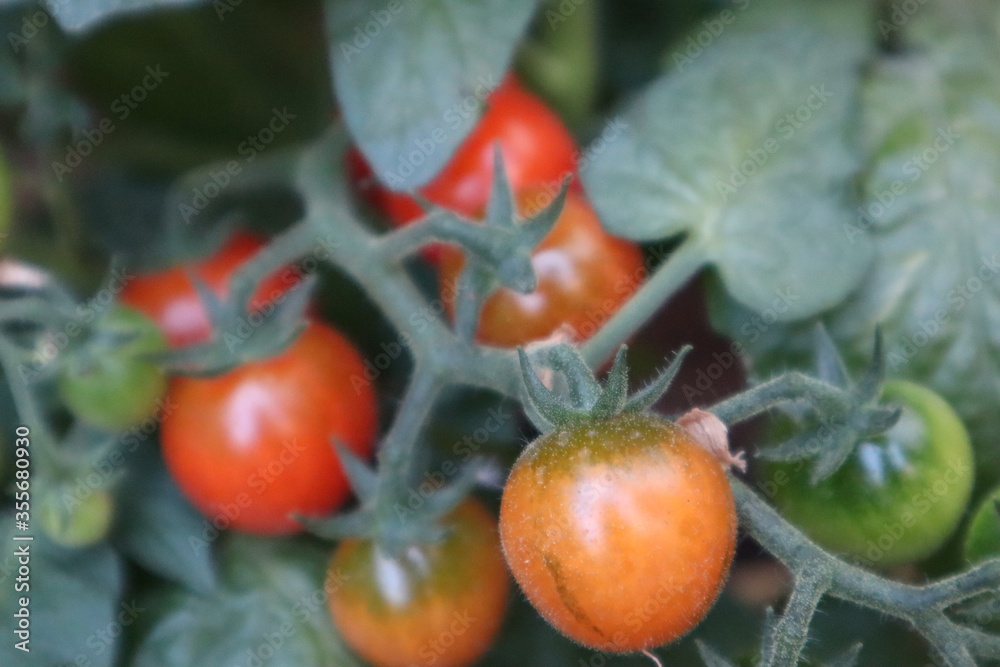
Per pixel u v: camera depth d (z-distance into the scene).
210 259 0.40
